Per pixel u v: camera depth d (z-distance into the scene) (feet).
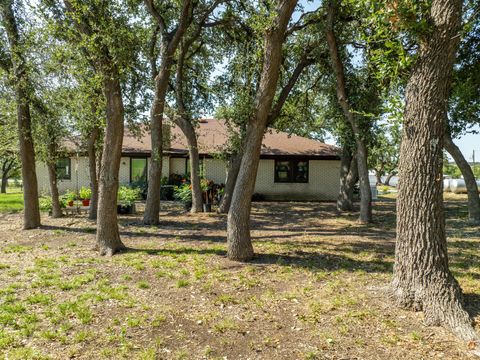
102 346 11.12
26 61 28.30
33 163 31.94
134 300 14.82
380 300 14.53
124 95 37.70
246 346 11.22
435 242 13.21
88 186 63.05
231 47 45.32
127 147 62.59
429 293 13.00
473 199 38.58
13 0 28.07
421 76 13.04
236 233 21.13
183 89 46.60
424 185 13.29
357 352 10.82
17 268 19.34
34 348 10.94
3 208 47.73
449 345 11.12
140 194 59.67
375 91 35.99
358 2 14.89
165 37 34.04
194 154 44.98
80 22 20.93
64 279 17.39
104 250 22.77
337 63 34.94
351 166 48.88
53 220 36.99
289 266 20.04
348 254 23.17
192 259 21.30
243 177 21.07
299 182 66.54
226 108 36.99
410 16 12.54
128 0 27.04
